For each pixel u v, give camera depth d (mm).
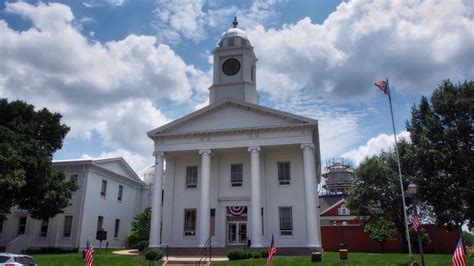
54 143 37156
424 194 33312
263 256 29719
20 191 33250
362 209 48375
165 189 37562
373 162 48188
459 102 32625
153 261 28125
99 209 44625
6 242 41375
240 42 42531
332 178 84000
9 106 34844
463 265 15469
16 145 32156
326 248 51469
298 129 34281
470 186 31156
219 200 36281
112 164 47781
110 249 42594
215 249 32656
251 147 34594
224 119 36000
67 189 36031
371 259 27938
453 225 33094
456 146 32719
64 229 41656
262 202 35344
